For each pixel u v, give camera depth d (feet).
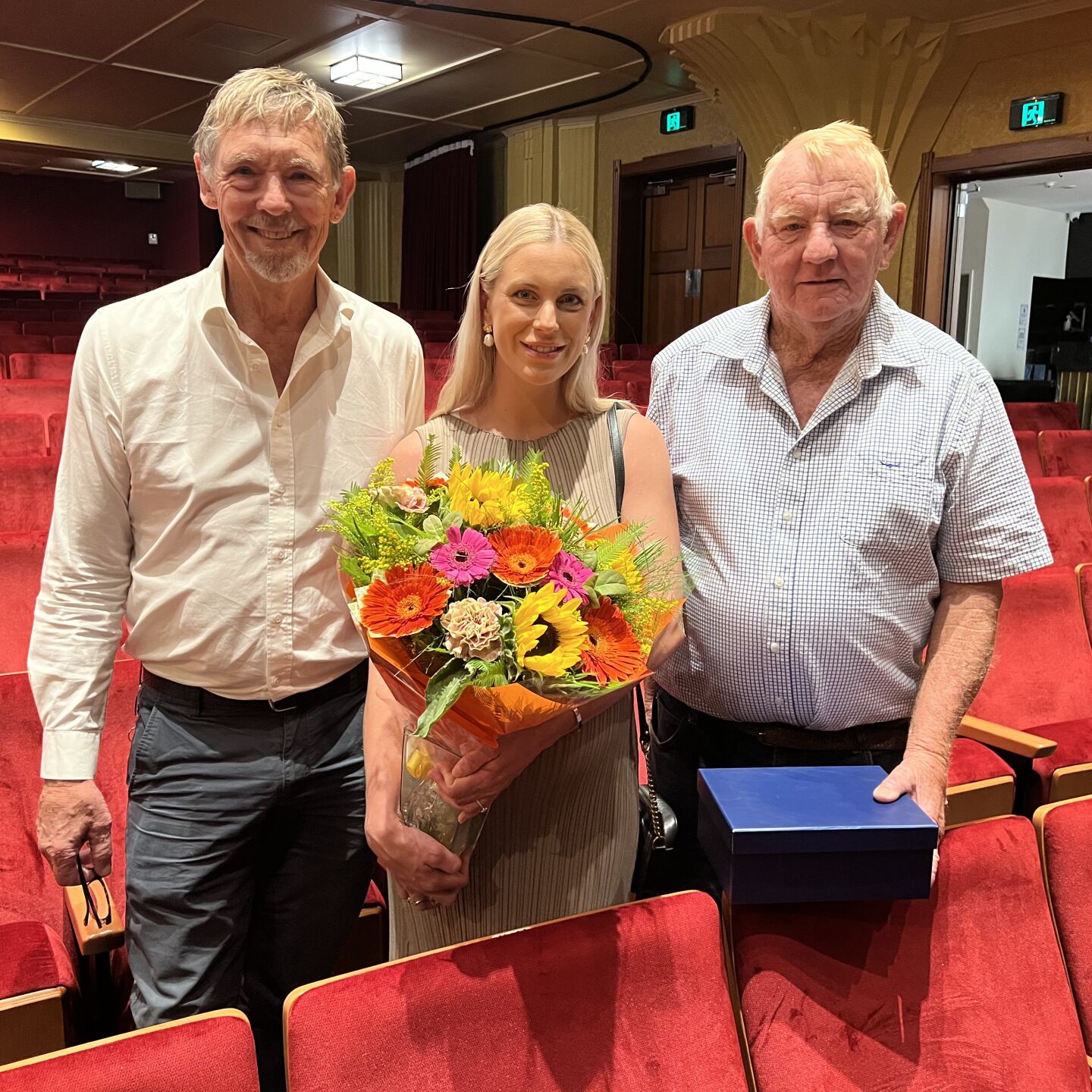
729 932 3.82
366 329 4.68
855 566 4.65
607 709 3.89
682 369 5.22
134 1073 2.82
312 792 4.66
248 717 4.53
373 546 3.35
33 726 5.33
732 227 27.53
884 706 4.85
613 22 21.83
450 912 4.10
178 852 4.47
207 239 45.01
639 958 3.46
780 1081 3.65
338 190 4.41
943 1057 3.81
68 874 4.37
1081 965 4.22
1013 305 36.22
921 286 21.48
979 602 4.67
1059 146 18.98
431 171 35.24
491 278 3.92
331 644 4.59
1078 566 8.93
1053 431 17.47
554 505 3.38
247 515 4.42
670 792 5.35
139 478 4.36
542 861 4.04
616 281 30.19
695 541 5.02
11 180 42.75
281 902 4.91
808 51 20.12
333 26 22.67
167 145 35.86
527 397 4.11
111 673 4.53
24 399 14.47
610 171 30.25
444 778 3.56
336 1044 3.05
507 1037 3.25
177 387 4.33
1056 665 8.51
